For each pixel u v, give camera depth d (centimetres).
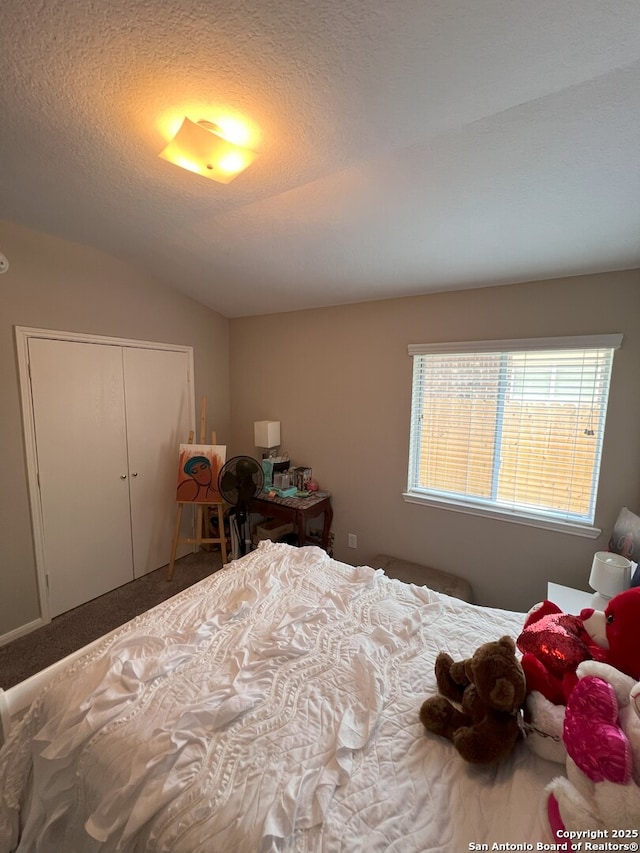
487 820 83
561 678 97
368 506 309
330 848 76
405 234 204
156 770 90
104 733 99
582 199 160
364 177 165
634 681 84
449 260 221
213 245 244
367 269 246
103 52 107
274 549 216
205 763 92
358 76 112
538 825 80
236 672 121
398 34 97
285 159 154
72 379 258
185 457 320
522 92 116
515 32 95
